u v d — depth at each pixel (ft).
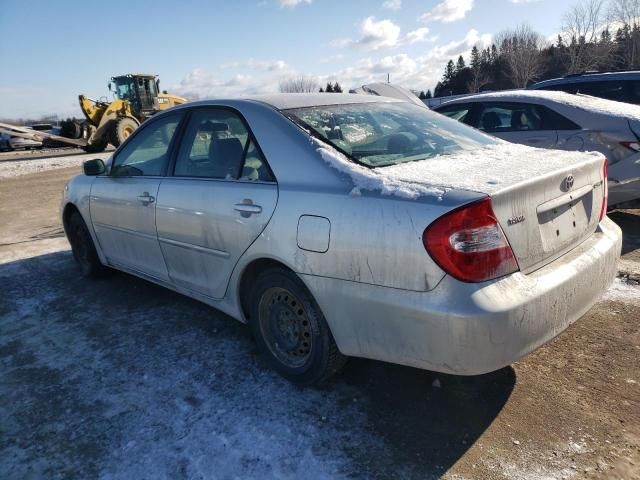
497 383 8.96
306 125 9.26
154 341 11.35
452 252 6.58
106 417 8.65
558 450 7.29
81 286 15.34
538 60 144.87
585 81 24.25
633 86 23.04
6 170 57.88
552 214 7.81
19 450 7.95
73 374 10.14
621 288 12.45
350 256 7.47
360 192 7.59
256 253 8.98
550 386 8.77
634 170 15.74
